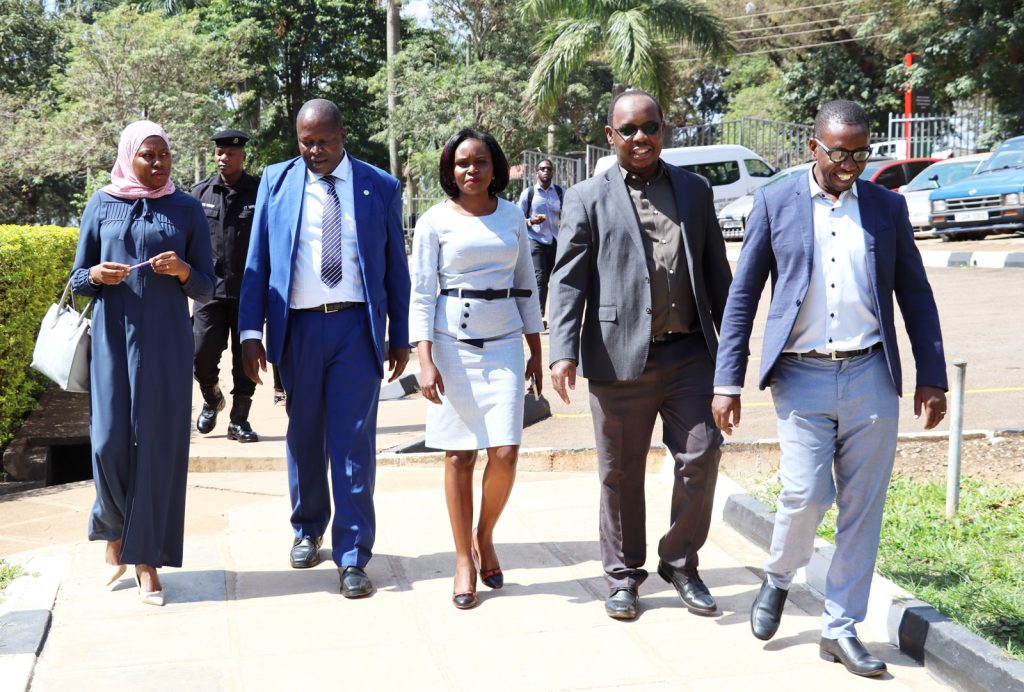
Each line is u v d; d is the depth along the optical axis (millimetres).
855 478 3992
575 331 4453
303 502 5207
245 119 46156
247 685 3934
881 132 38031
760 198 4098
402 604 4711
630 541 4566
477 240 4699
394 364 5191
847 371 3953
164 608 4664
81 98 28922
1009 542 5238
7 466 8016
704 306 4410
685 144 34156
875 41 36250
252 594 4848
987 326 11102
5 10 37906
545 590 4871
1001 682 3605
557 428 8445
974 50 26391
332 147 5016
